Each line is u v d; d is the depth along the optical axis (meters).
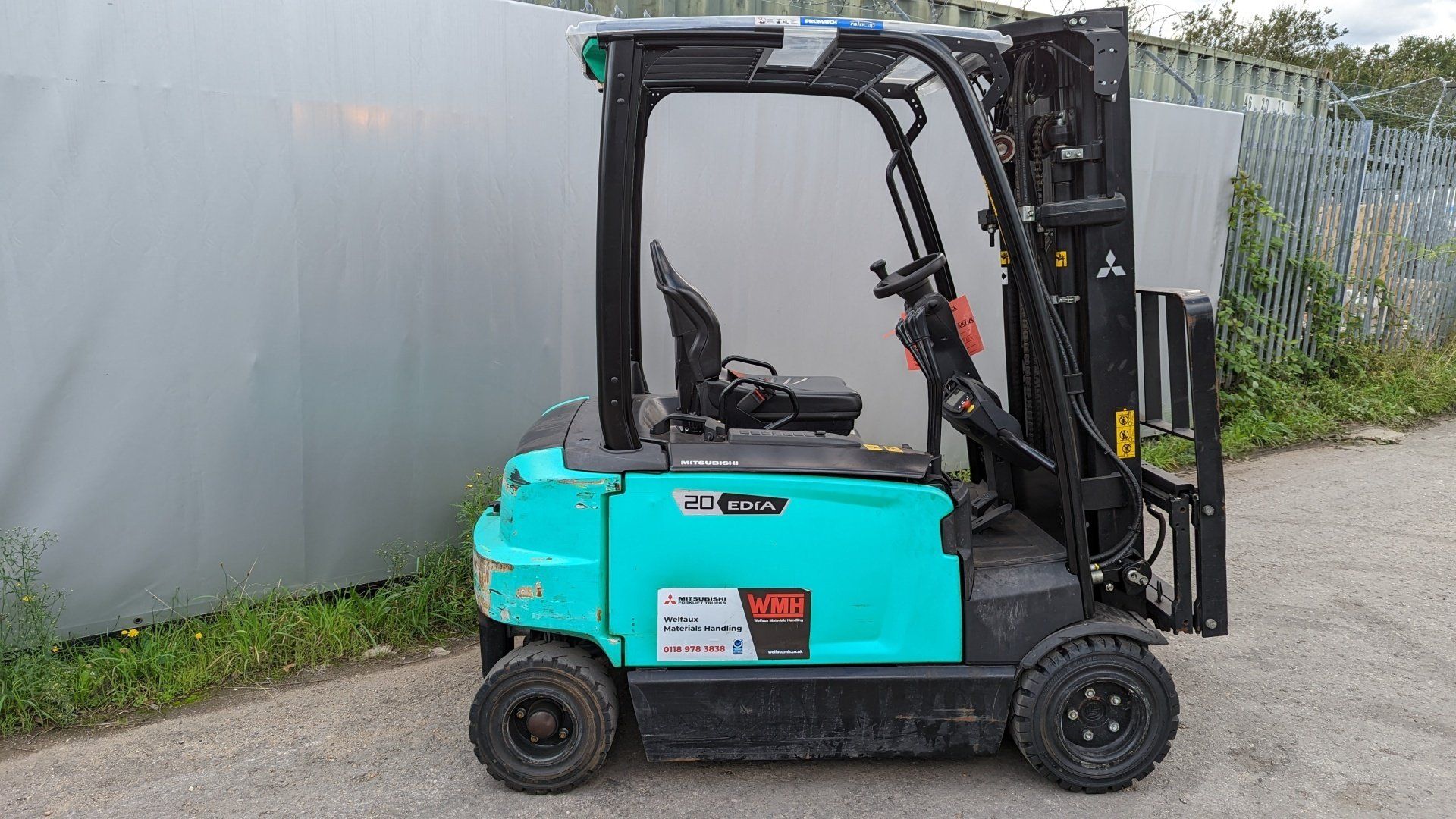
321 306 3.98
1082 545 2.83
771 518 2.72
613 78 2.56
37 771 3.00
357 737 3.22
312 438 4.05
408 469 4.29
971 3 6.12
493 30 4.14
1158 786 2.90
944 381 3.09
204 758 3.08
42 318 3.46
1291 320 7.94
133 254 3.58
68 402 3.54
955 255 5.57
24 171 3.36
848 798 2.86
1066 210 2.85
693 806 2.82
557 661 2.79
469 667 3.77
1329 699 3.41
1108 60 2.75
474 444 4.43
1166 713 2.82
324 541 4.15
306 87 3.80
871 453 2.85
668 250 4.77
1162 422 3.33
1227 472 6.39
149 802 2.82
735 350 5.04
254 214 3.78
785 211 5.02
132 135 3.51
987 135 2.60
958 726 2.85
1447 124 9.22
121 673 3.51
